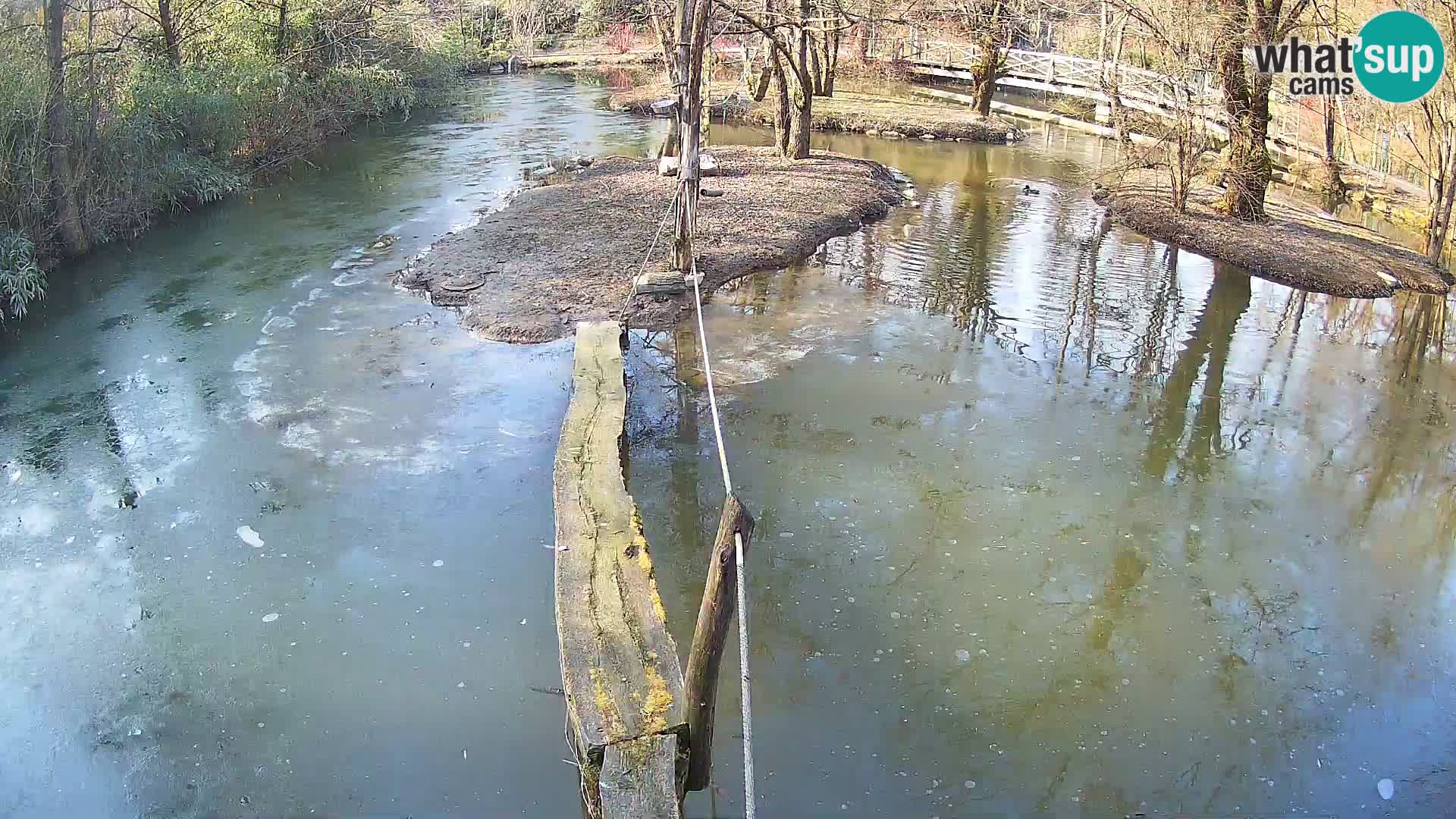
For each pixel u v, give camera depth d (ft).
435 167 54.39
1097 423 25.09
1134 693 15.93
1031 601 18.13
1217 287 36.29
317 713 15.48
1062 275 37.40
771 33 44.70
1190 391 27.14
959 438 24.09
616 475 19.44
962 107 78.54
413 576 18.76
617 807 11.69
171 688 15.99
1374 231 43.93
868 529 20.25
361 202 46.29
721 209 43.47
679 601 18.01
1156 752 14.78
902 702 15.67
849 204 45.55
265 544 19.71
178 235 40.86
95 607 17.89
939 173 56.65
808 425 24.56
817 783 14.14
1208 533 20.36
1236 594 18.45
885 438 24.04
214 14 58.75
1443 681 16.28
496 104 79.15
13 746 14.89
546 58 106.01
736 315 31.94
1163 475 22.61
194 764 14.57
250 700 15.74
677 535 20.02
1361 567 19.30
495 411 25.08
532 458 22.89
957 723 15.29
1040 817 13.64
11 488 21.68
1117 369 28.58
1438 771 14.44
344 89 66.64
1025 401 26.27
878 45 93.35
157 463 22.65
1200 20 42.68
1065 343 30.50
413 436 23.80
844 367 28.12
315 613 17.71
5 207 34.22
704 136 64.13
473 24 111.14
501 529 20.24
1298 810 13.79
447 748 14.83
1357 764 14.58
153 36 52.01
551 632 17.29
